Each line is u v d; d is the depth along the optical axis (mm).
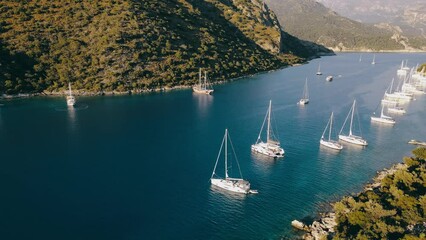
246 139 126000
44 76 190250
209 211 80500
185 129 136125
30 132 130250
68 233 72188
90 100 178250
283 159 109125
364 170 102500
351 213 67562
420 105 181875
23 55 192375
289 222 76625
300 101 177000
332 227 72438
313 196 87375
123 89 193750
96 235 71812
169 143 121312
